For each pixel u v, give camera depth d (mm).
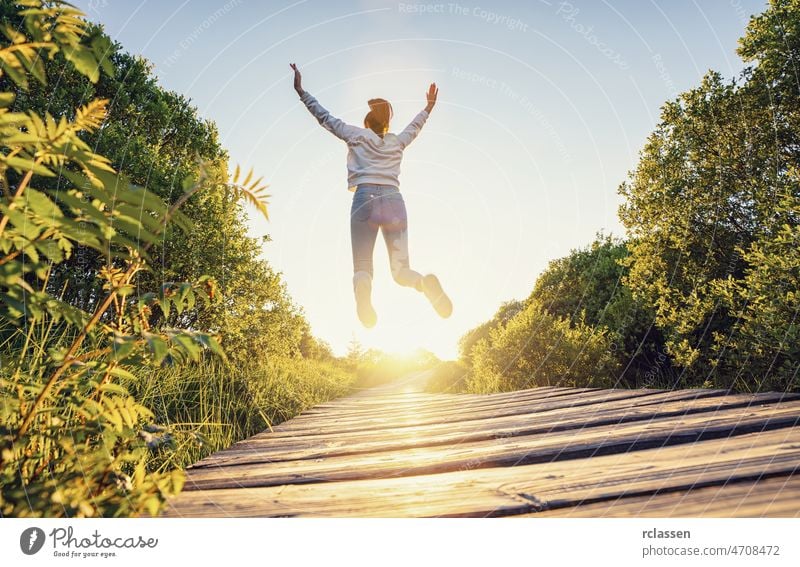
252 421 3711
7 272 971
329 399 7184
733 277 5133
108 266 1190
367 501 1425
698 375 5211
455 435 2492
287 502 1459
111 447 1220
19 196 959
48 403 1257
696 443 1789
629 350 6730
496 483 1500
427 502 1372
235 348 4734
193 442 2443
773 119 4809
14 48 932
